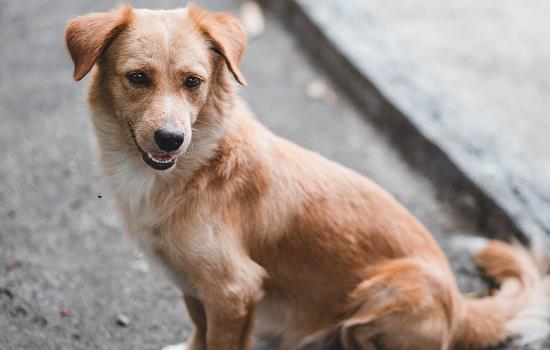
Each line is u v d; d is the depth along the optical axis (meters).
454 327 1.47
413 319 1.42
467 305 1.52
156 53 1.32
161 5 2.42
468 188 1.75
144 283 1.60
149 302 1.57
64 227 1.69
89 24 1.34
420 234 1.48
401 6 2.62
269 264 1.43
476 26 2.49
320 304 1.46
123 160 1.38
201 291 1.39
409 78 1.98
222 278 1.38
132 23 1.34
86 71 1.32
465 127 1.86
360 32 2.15
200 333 1.49
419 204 1.79
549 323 1.56
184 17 1.35
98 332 1.52
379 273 1.44
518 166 1.77
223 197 1.38
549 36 2.45
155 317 1.55
